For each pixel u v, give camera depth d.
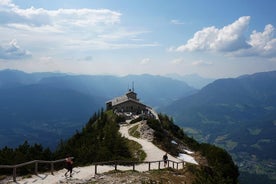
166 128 109.44
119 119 130.12
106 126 101.75
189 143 102.19
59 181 35.97
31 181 35.81
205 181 33.50
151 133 88.31
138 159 62.66
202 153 79.81
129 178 38.62
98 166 49.53
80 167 47.91
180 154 76.81
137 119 122.69
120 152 64.50
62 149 66.81
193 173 48.28
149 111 150.88
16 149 58.31
